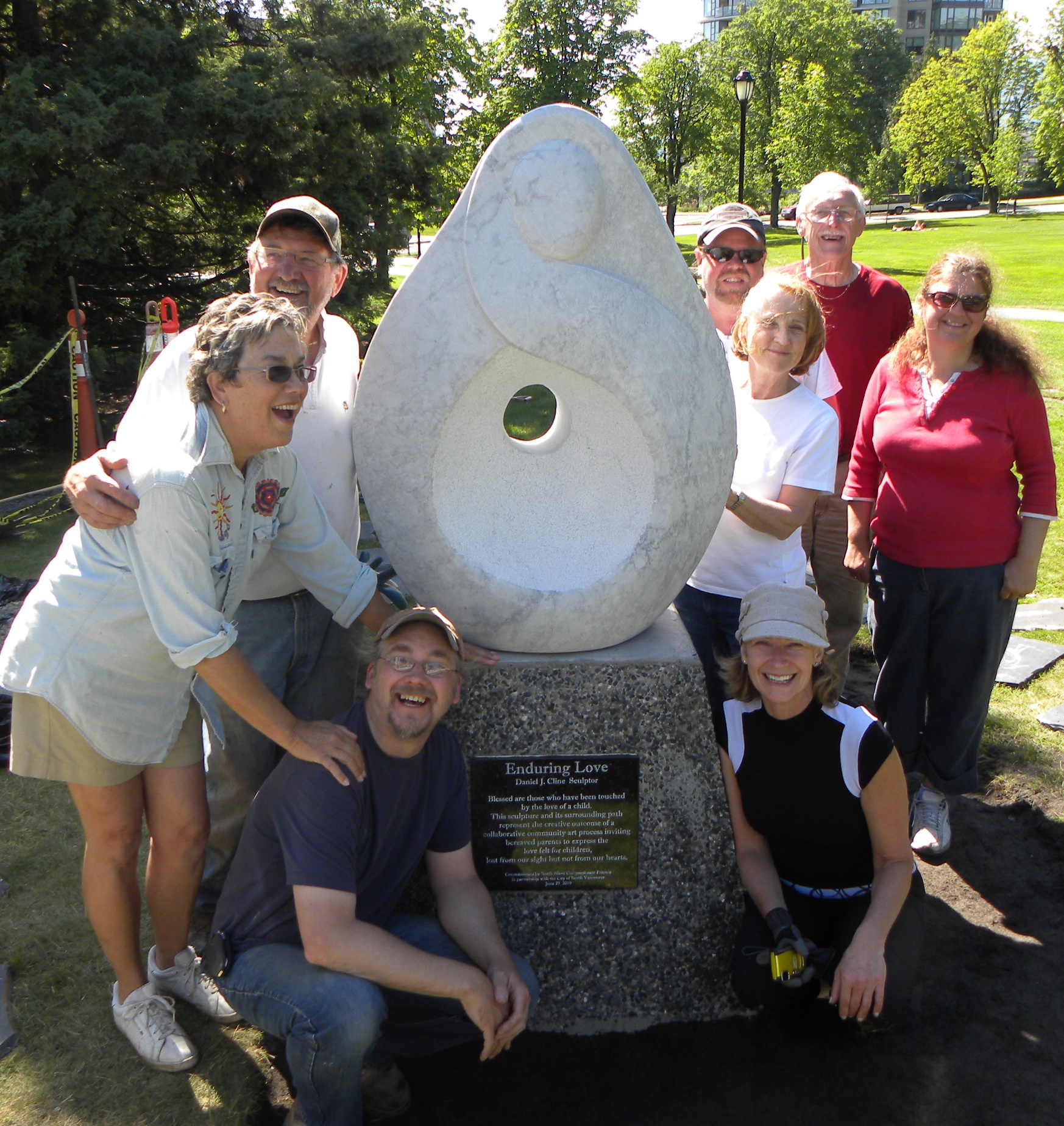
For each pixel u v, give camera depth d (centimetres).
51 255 866
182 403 206
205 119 962
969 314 283
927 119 4853
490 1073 237
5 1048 233
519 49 3114
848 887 249
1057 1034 247
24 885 293
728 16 8956
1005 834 335
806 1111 224
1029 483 296
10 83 873
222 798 271
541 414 978
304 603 264
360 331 1188
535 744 244
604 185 219
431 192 1283
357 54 1177
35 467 858
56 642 201
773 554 294
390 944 199
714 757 246
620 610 242
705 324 235
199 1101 221
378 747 209
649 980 253
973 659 303
